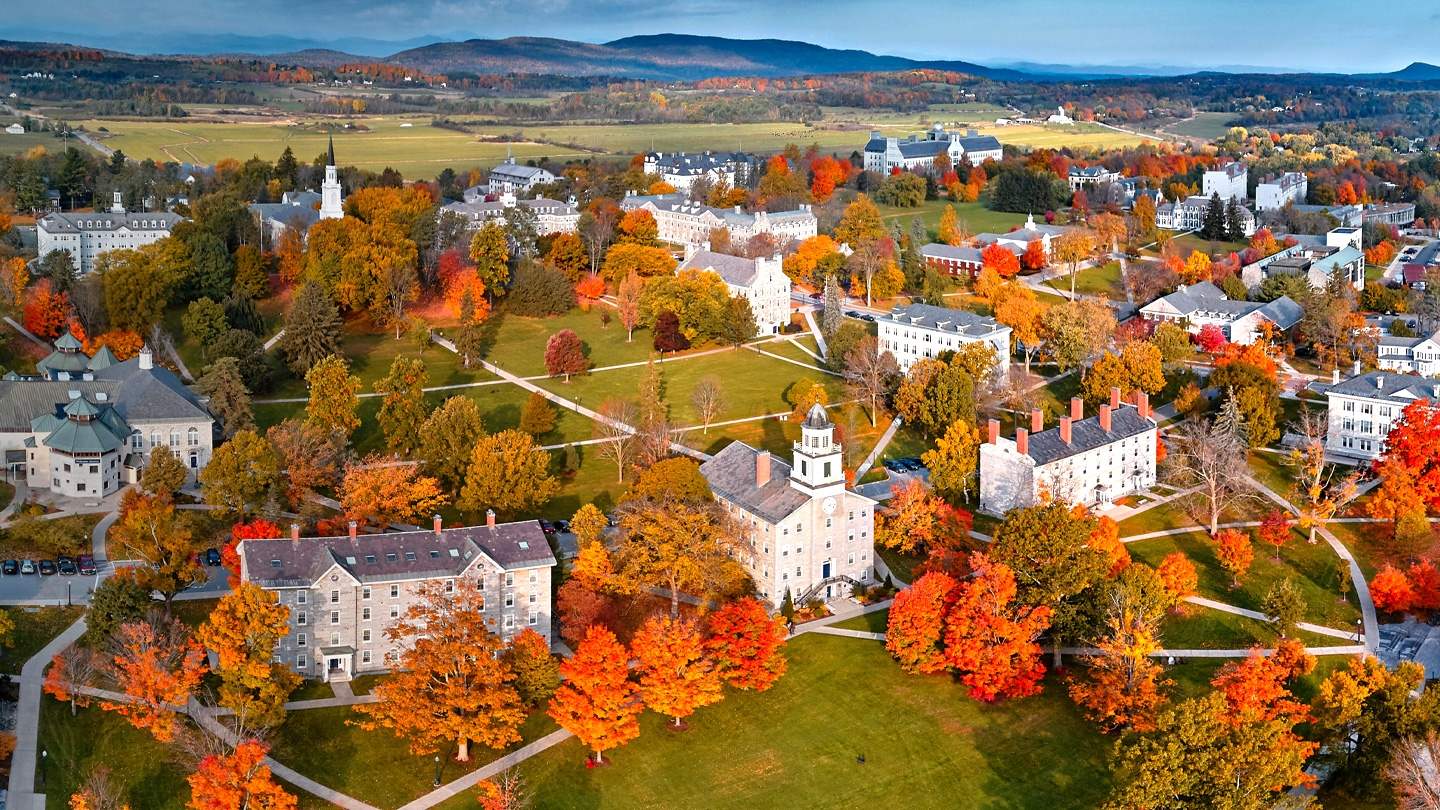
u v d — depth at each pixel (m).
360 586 159.38
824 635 172.50
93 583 178.50
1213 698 132.12
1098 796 140.12
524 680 153.00
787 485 181.88
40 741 144.38
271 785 130.25
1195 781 128.62
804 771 145.25
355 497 189.00
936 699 158.25
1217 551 196.50
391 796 139.38
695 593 180.75
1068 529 165.25
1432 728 138.50
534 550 167.75
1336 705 142.25
